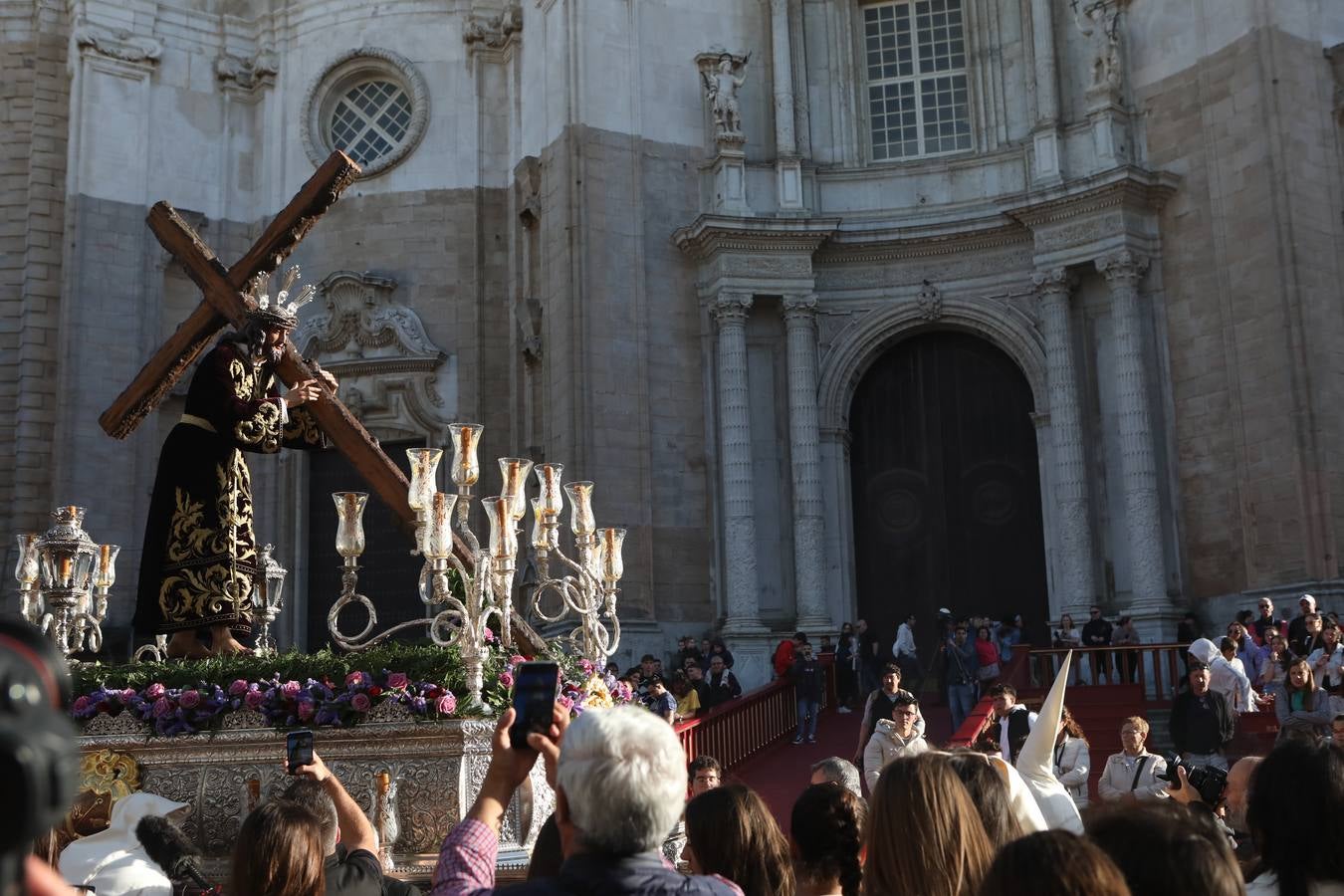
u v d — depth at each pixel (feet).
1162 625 74.08
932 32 89.86
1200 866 10.12
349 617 93.50
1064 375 79.87
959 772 14.43
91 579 35.91
